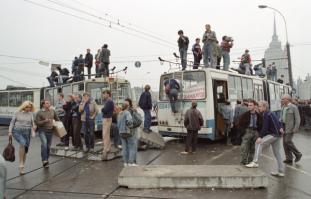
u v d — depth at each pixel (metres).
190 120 12.88
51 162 11.23
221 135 14.95
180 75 15.34
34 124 9.93
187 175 8.05
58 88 21.33
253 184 7.91
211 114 14.41
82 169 10.12
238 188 7.91
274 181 8.64
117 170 9.91
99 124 18.48
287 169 10.07
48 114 10.54
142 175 8.09
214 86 14.73
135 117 10.04
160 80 16.17
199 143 15.73
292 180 8.73
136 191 7.82
